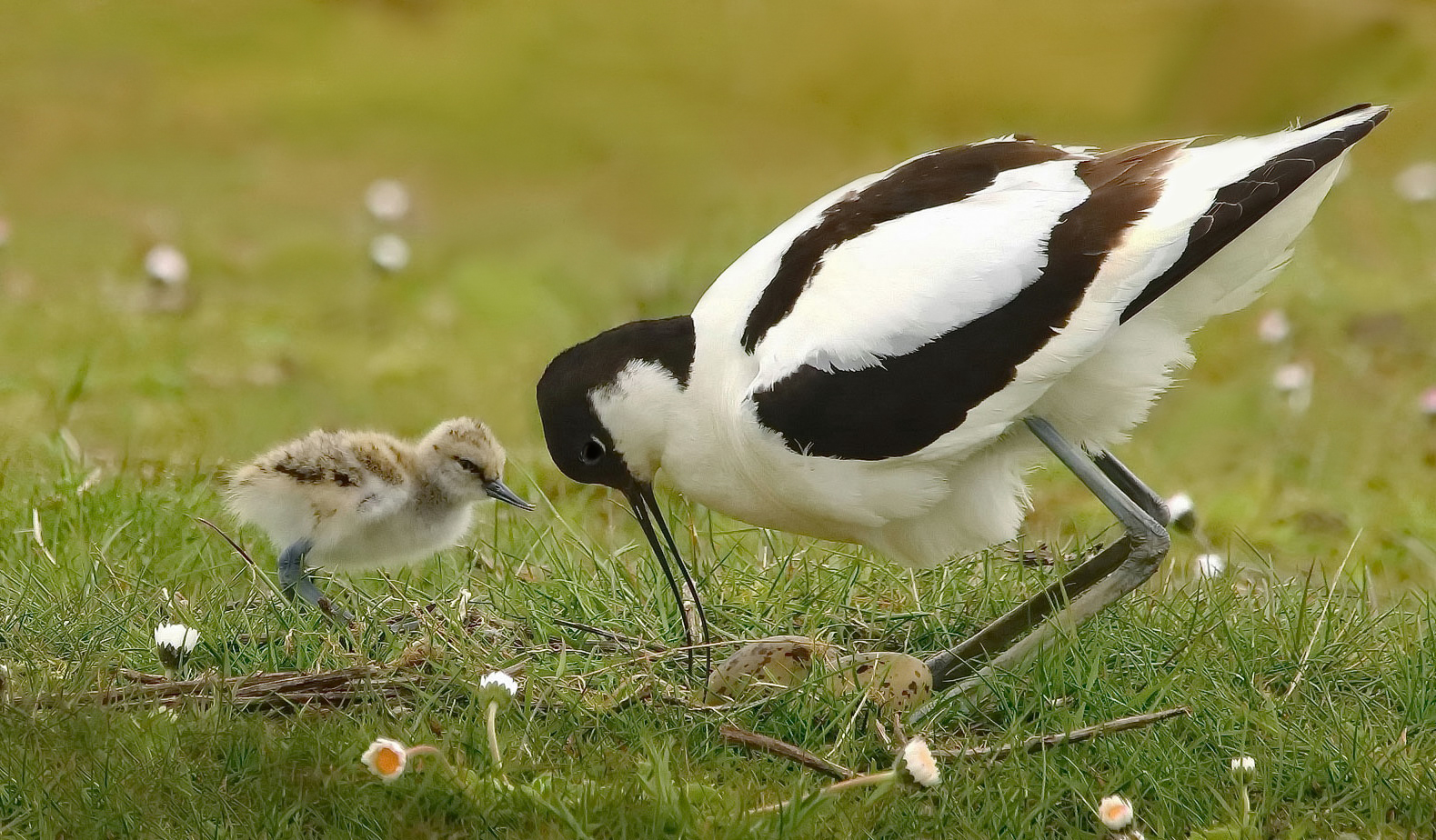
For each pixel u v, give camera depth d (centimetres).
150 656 950
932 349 880
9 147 2411
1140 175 909
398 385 1738
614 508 1352
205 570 1113
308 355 1814
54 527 1159
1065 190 907
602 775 825
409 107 2639
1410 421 1603
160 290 1973
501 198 2383
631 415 961
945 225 901
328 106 2616
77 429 1511
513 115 2633
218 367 1753
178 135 2497
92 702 848
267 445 1500
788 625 1029
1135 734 870
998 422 900
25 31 2738
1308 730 887
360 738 834
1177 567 1186
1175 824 816
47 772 792
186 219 2241
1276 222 910
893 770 805
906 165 963
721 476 956
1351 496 1445
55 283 1980
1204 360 1753
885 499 922
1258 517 1395
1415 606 1141
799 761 837
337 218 2286
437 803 789
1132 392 915
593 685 937
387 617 1024
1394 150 2411
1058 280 881
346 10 2889
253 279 2062
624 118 2661
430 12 2919
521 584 1061
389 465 1084
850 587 1062
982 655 980
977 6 2902
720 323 939
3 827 761
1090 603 944
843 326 882
